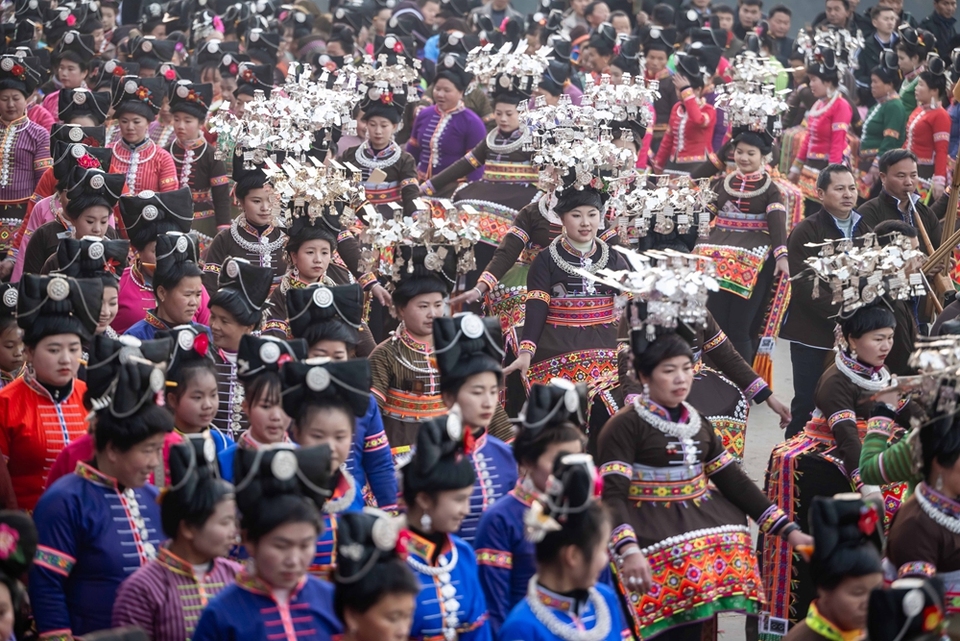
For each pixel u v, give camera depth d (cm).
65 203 1252
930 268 1295
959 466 734
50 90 2169
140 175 1540
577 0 2750
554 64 1980
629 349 973
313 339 916
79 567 701
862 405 948
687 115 1992
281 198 1122
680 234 1180
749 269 1438
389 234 988
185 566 656
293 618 624
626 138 1580
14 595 599
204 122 1703
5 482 771
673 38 2239
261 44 2236
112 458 705
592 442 1052
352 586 578
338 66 2231
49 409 851
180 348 816
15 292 938
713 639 863
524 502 729
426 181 1645
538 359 1188
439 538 673
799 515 965
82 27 2459
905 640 583
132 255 1151
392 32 2483
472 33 2472
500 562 716
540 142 1418
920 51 2141
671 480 834
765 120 1451
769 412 1589
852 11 2605
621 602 819
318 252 1131
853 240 1332
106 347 773
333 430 742
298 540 608
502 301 1338
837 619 659
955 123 2075
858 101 2447
